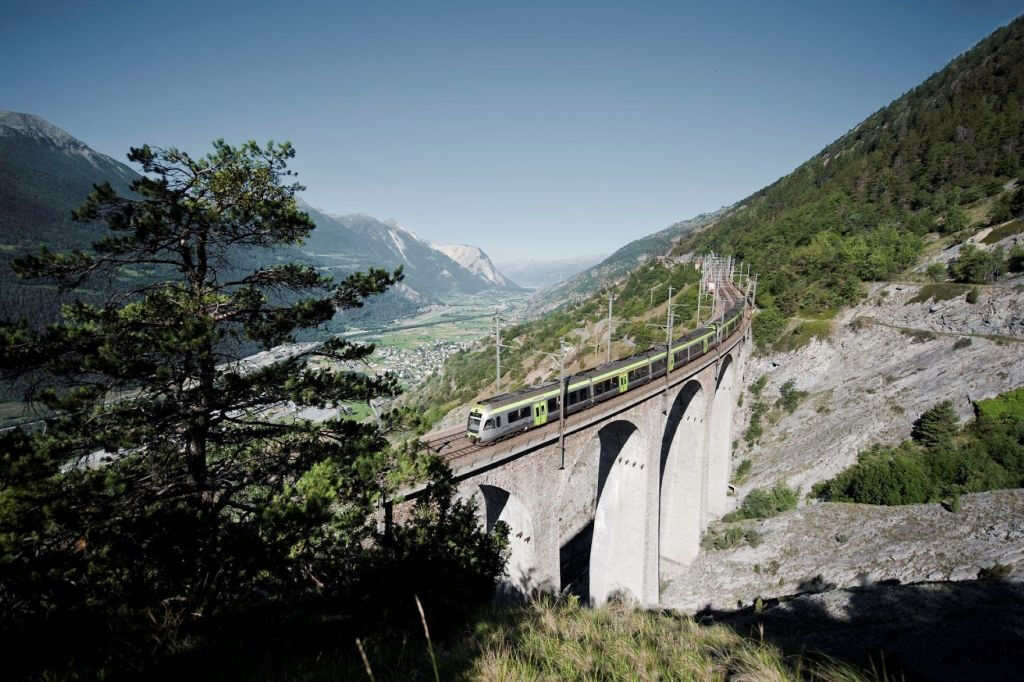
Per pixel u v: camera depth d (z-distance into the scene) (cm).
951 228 7438
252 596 1263
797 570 3831
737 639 1072
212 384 1263
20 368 1071
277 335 1368
